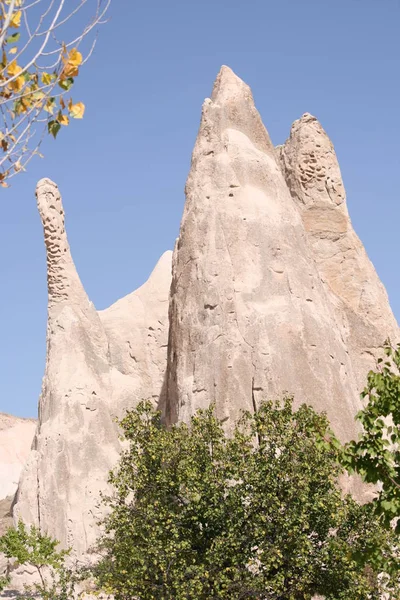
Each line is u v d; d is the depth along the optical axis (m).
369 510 14.93
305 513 17.81
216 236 28.12
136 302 44.56
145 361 42.19
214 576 17.30
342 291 32.00
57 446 34.00
